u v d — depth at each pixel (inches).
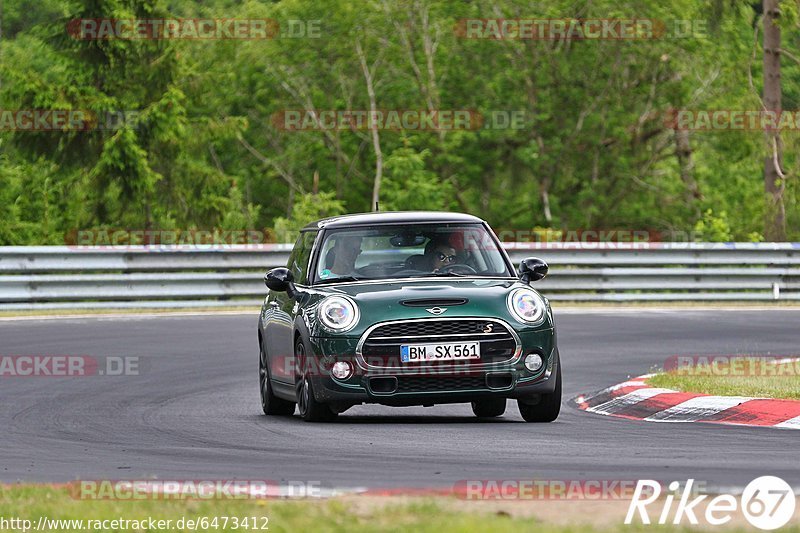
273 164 6653.5
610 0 6058.1
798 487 914.7
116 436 1330.0
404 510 810.2
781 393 1461.6
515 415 1528.1
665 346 2274.9
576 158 6481.3
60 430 1389.0
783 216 4559.5
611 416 1469.0
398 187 5964.6
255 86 6643.7
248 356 2167.8
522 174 6574.8
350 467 1066.1
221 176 5093.5
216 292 3110.2
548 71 6304.1
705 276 3257.9
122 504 858.1
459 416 1530.5
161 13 4803.2
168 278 3073.3
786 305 3164.4
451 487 944.9
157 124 4672.7
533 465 1058.1
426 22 6328.7
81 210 4808.1
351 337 1359.5
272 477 1016.9
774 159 4626.0
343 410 1407.5
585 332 2527.1
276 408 1549.0
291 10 6407.5
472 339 1357.0
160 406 1606.8
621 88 6328.7
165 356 2164.1
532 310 1381.6
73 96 4660.4
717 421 1381.6
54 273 3061.0
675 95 6269.7
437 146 6461.6
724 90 6038.4
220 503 851.4
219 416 1505.9
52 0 5137.8
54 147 4729.3
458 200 6579.7
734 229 6067.9
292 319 1450.5
